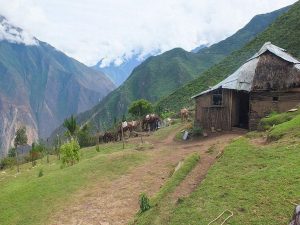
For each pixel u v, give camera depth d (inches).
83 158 1565.0
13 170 2052.2
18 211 912.3
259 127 1182.3
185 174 842.8
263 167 730.2
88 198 930.1
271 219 532.1
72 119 2170.3
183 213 610.5
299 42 3164.4
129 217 797.9
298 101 1469.0
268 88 1502.2
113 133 2187.5
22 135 2395.4
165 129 2010.3
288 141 847.1
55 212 877.2
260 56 1609.3
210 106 1626.5
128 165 1149.1
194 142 1459.2
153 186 945.5
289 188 602.2
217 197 634.2
